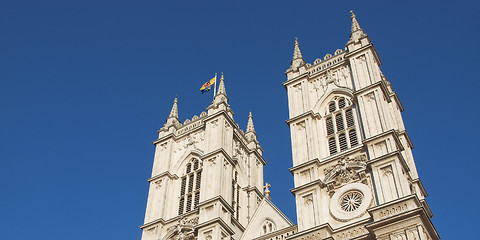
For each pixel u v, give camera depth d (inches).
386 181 1909.4
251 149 3014.3
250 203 2709.2
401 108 2578.7
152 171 2785.4
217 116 2810.0
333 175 2095.2
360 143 2158.0
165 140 2928.2
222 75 3157.0
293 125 2386.8
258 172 2982.3
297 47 2842.0
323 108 2433.6
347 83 2443.4
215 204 2353.6
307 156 2223.2
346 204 1971.0
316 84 2556.6
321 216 1963.6
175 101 3191.4
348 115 2326.5
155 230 2475.4
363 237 1793.8
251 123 3228.3
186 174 2696.9
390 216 1753.2
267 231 2276.1
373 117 2166.6
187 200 2573.8
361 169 2021.4
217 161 2554.1
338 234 1881.2
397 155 1943.9
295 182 2151.8
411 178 2142.0
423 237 1643.7
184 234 2381.9
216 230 2235.5
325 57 2687.0
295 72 2684.5
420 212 1701.5
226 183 2511.1
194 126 2952.8
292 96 2544.3
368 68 2380.7
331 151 2235.5
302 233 1921.8
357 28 2652.6
